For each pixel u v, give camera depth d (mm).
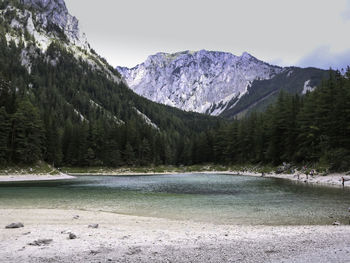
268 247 13047
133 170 116188
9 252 11969
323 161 64375
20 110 76188
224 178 71312
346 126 64125
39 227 17531
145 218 21453
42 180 66750
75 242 13703
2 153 70500
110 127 134750
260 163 99750
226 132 122562
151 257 11484
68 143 120938
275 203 28719
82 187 47906
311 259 11156
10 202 30125
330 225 18766
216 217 22047
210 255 11797
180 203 29406
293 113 84625
